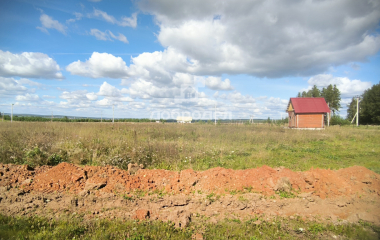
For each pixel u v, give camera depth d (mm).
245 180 5730
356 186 5766
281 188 5520
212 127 20344
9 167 5695
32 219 4398
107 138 10641
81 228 4082
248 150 11031
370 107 40844
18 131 12031
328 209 5223
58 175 5363
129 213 4723
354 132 19609
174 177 5652
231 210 5020
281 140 13914
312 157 10086
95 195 4973
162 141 11344
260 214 5004
